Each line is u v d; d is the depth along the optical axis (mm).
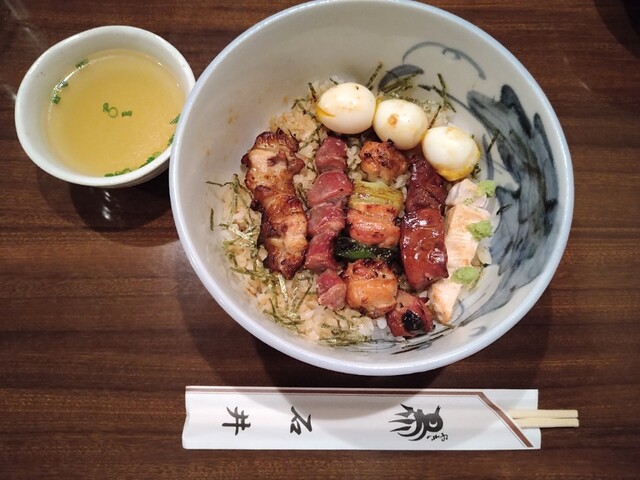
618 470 267
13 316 272
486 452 266
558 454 267
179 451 260
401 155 282
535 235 250
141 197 289
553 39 316
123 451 260
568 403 272
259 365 269
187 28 310
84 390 266
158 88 292
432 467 263
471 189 278
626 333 281
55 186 289
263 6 313
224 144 279
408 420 264
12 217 285
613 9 321
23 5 313
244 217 281
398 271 277
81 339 271
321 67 292
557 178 245
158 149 285
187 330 273
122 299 276
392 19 265
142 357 270
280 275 270
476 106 283
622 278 287
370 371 215
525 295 231
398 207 277
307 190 290
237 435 261
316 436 262
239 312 220
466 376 271
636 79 312
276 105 299
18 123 263
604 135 304
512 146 272
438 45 271
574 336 279
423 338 256
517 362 274
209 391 265
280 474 260
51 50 275
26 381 266
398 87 298
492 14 317
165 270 280
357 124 281
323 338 256
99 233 284
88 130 288
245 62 262
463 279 265
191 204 246
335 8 258
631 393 274
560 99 308
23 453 259
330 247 265
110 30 281
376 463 262
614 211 294
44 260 280
